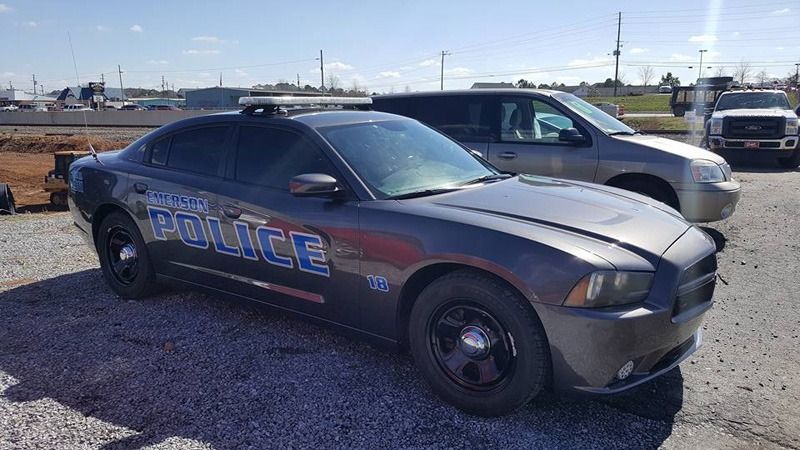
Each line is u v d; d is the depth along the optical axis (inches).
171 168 179.2
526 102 279.6
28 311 185.2
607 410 125.6
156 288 194.2
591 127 267.1
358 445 112.9
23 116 2126.0
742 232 289.0
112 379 139.4
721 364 147.3
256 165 159.8
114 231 196.7
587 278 109.2
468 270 121.5
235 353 152.7
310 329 167.9
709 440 114.9
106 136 1365.7
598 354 109.8
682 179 251.0
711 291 131.7
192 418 122.3
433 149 169.2
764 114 564.1
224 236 161.8
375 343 139.3
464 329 122.3
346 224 137.1
